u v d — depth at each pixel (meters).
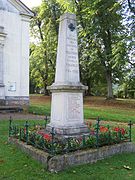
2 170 6.55
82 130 8.73
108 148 7.78
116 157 7.76
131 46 22.75
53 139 7.40
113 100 30.64
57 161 6.56
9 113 19.75
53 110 9.18
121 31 28.03
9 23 22.28
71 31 9.23
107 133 8.40
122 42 23.05
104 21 27.47
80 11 28.73
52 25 38.72
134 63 24.52
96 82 39.91
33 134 8.23
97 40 29.25
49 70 41.28
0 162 7.12
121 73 29.77
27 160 7.23
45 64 41.16
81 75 36.78
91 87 42.09
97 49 29.53
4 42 21.92
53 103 9.20
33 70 42.12
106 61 29.53
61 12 36.69
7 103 21.92
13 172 6.43
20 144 8.23
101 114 19.42
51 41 38.91
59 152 6.99
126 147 8.33
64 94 8.70
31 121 14.70
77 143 7.50
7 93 21.98
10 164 6.95
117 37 26.66
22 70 22.88
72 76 9.04
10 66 22.22
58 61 9.33
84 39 29.69
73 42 9.22
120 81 32.41
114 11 25.09
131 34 23.16
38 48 41.28
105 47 29.30
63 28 9.27
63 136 8.23
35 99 38.81
